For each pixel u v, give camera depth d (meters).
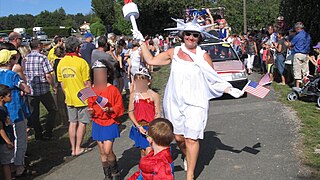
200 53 5.22
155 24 48.16
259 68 18.62
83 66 7.01
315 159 6.06
